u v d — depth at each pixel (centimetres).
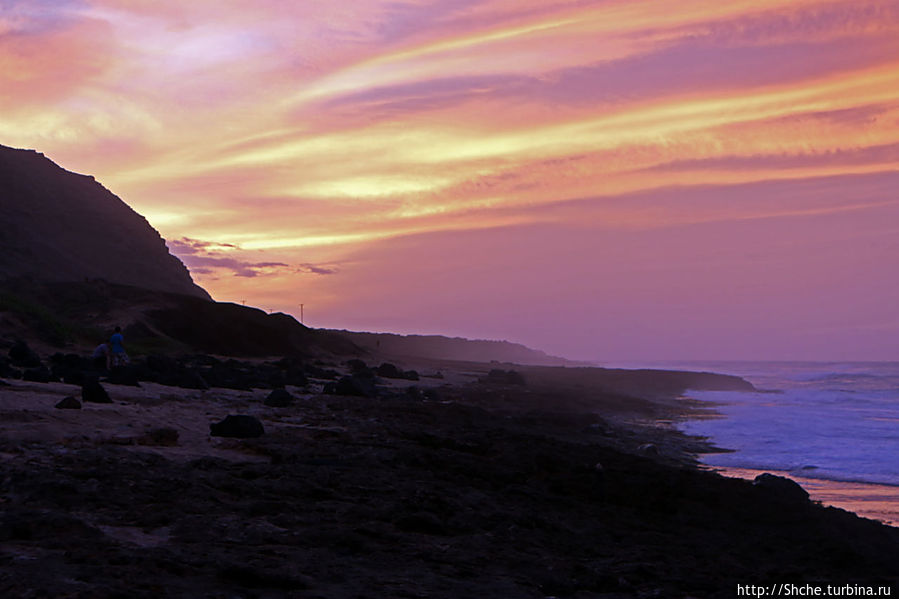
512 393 4519
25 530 669
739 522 1225
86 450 1088
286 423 1848
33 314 4375
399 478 1158
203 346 6009
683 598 718
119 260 11725
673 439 2895
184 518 778
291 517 833
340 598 570
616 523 1111
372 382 4238
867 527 1284
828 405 5481
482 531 904
